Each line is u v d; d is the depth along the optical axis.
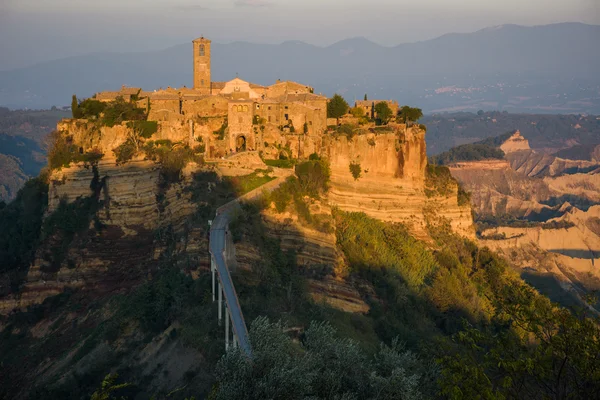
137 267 113.62
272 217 110.19
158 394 81.56
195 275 99.12
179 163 118.56
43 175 128.12
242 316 78.56
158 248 112.69
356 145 133.00
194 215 110.62
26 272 117.69
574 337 46.69
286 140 132.75
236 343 72.75
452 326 113.00
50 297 114.00
